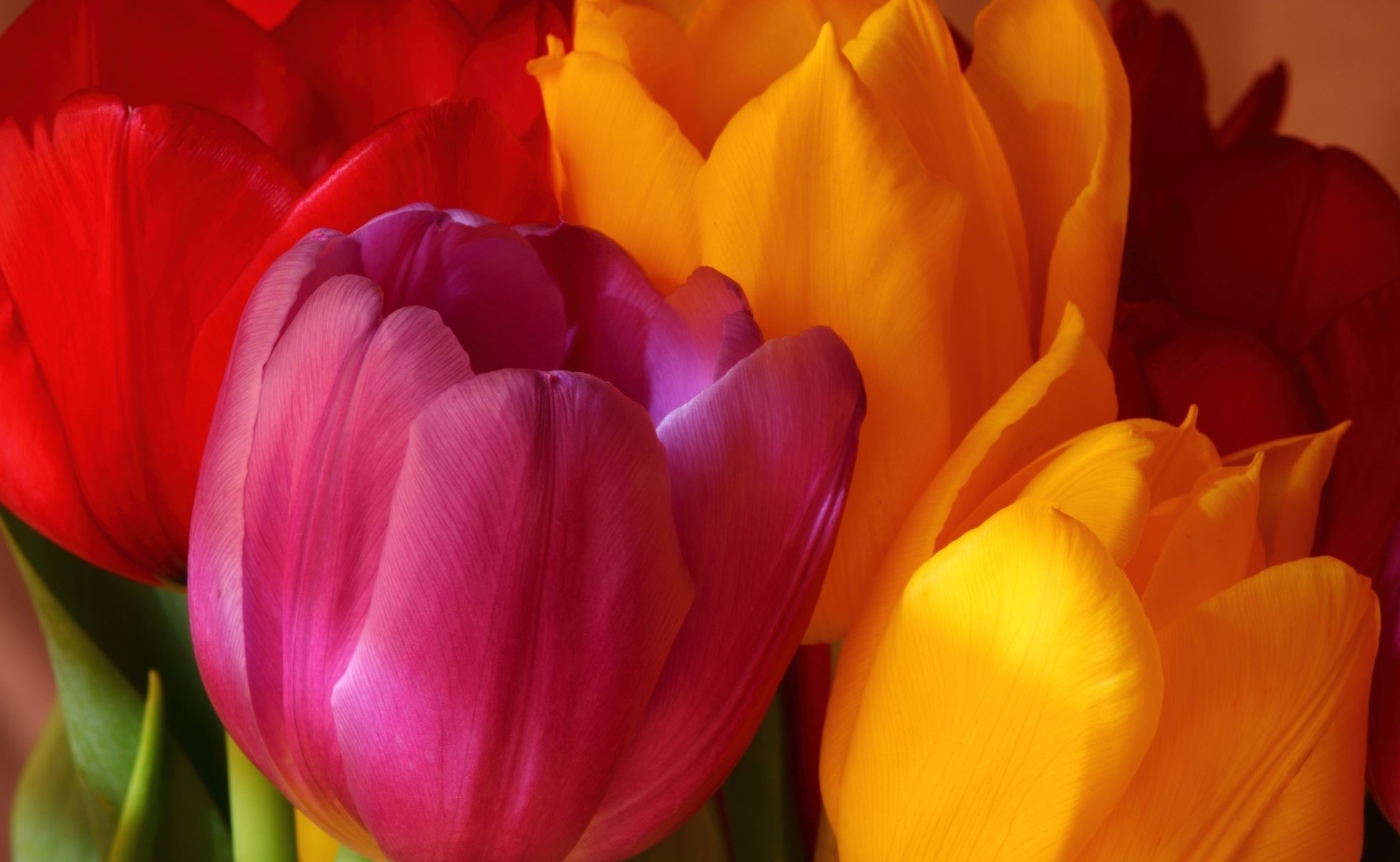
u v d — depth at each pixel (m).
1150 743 0.21
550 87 0.24
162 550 0.24
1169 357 0.25
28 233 0.23
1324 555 0.25
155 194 0.22
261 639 0.21
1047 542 0.20
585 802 0.21
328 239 0.21
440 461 0.20
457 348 0.20
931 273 0.22
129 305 0.23
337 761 0.21
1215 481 0.22
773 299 0.23
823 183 0.22
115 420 0.23
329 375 0.20
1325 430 0.25
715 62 0.25
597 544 0.20
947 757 0.21
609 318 0.23
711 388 0.21
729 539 0.21
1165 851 0.21
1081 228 0.23
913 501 0.23
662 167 0.23
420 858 0.21
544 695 0.20
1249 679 0.21
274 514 0.20
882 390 0.22
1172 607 0.21
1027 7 0.24
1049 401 0.22
